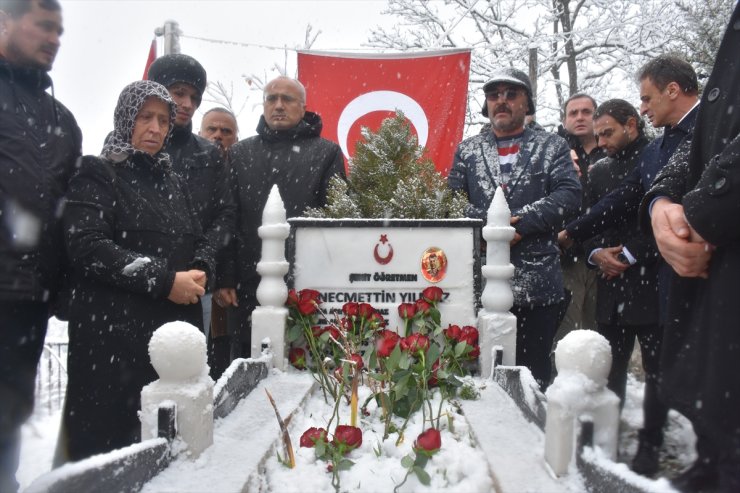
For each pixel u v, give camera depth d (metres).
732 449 1.86
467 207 4.11
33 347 3.17
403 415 3.03
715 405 1.89
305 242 3.80
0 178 2.94
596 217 4.30
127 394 3.13
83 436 3.09
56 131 3.27
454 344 3.50
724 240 1.88
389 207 3.98
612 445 2.25
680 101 3.86
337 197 4.05
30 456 4.74
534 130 4.46
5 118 3.01
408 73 6.20
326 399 3.28
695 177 2.16
